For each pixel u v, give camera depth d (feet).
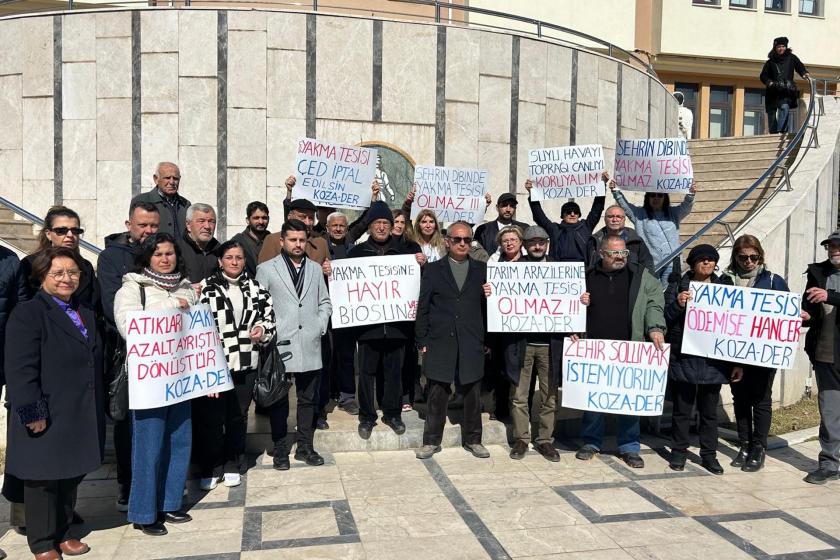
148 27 31.71
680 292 19.52
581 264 19.24
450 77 34.06
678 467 19.24
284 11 31.89
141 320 14.25
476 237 24.26
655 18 65.26
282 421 18.57
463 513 15.79
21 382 12.67
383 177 33.24
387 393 20.27
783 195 32.40
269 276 18.45
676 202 41.27
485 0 55.52
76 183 32.30
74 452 13.26
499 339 21.13
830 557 13.87
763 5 67.36
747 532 14.99
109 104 31.99
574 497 16.92
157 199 20.35
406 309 19.90
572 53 37.14
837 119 40.09
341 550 13.85
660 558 13.69
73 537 14.60
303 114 32.40
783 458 20.77
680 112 49.80
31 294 15.05
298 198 22.50
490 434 21.27
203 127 31.83
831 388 18.31
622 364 19.17
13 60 32.73
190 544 14.16
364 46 32.91
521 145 35.60
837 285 18.12
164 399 14.52
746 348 18.53
